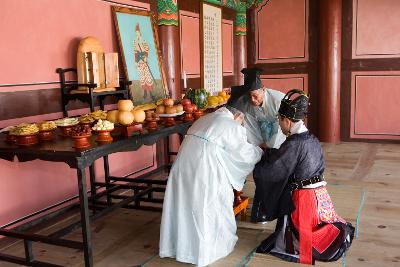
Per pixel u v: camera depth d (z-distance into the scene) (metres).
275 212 2.74
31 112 3.26
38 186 3.35
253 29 7.62
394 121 6.86
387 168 5.19
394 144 6.85
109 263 2.75
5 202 3.08
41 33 3.33
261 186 2.73
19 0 3.14
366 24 6.80
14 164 3.14
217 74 6.35
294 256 2.70
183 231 2.65
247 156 2.74
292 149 2.61
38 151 2.42
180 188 2.67
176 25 5.00
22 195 3.21
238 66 7.28
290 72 7.47
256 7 7.45
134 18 4.38
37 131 2.64
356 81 6.99
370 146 6.71
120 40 4.13
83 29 3.75
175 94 5.02
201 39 5.80
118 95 3.97
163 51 4.89
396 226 3.25
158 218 3.58
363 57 6.89
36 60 3.29
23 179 3.22
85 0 3.76
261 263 2.67
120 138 2.73
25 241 2.68
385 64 6.78
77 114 3.74
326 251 2.63
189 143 2.73
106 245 3.04
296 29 7.33
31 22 3.24
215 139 2.68
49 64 3.41
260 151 2.83
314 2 7.14
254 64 7.69
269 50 7.57
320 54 7.02
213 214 2.66
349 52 6.96
